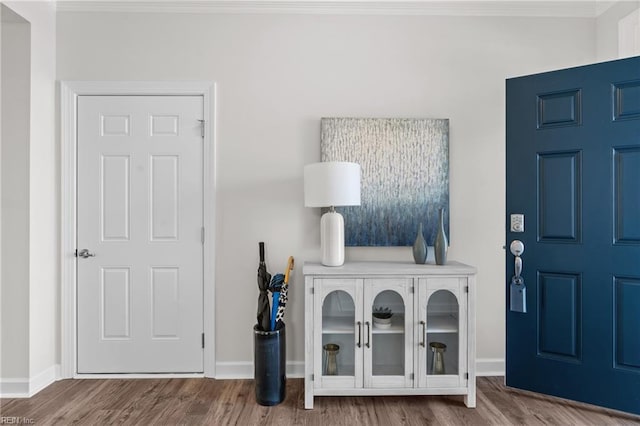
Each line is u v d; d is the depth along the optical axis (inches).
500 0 95.1
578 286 81.0
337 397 85.4
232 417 76.5
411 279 80.4
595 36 97.7
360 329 80.0
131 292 95.6
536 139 85.0
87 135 95.4
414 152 95.5
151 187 95.8
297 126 96.7
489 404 81.7
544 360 84.4
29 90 86.9
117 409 79.5
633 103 75.9
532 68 97.5
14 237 86.7
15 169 86.8
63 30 95.1
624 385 76.4
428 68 97.1
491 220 97.6
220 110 96.1
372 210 95.4
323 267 83.4
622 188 77.1
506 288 88.7
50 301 93.0
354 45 96.8
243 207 96.3
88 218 95.4
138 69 95.7
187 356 96.0
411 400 83.9
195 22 96.0
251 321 96.4
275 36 96.3
